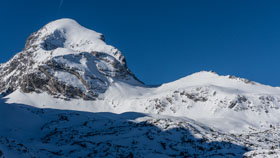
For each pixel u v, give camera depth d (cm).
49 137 12706
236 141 12694
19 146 8344
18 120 14362
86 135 12575
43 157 9125
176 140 12181
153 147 11338
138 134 12700
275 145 13312
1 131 12744
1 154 7275
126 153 10188
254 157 9744
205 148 11319
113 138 12244
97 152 10256
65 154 10138
